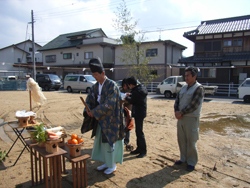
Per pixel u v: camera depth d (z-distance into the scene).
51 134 2.51
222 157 3.80
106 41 26.39
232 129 5.98
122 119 3.05
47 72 32.66
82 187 2.70
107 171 3.10
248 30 17.70
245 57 17.61
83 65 27.83
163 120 6.97
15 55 35.25
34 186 2.80
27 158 3.73
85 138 4.99
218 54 19.41
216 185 2.83
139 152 3.96
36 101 4.31
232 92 16.48
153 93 17.66
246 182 2.92
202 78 19.16
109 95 2.87
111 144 2.81
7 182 2.90
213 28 20.33
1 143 4.54
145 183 2.88
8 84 18.56
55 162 2.49
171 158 3.71
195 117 3.18
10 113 7.93
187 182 2.90
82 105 10.26
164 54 21.39
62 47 29.45
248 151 4.11
